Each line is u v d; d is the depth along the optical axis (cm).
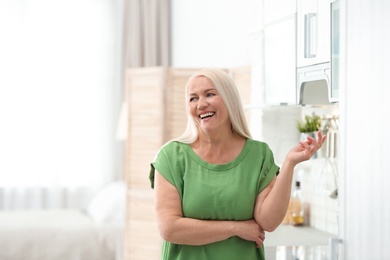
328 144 360
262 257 250
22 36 712
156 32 722
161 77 543
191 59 637
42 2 719
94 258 561
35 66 717
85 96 734
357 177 234
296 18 327
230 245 244
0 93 707
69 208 728
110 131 740
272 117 403
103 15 738
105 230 569
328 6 290
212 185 244
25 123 713
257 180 248
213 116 246
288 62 337
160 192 247
